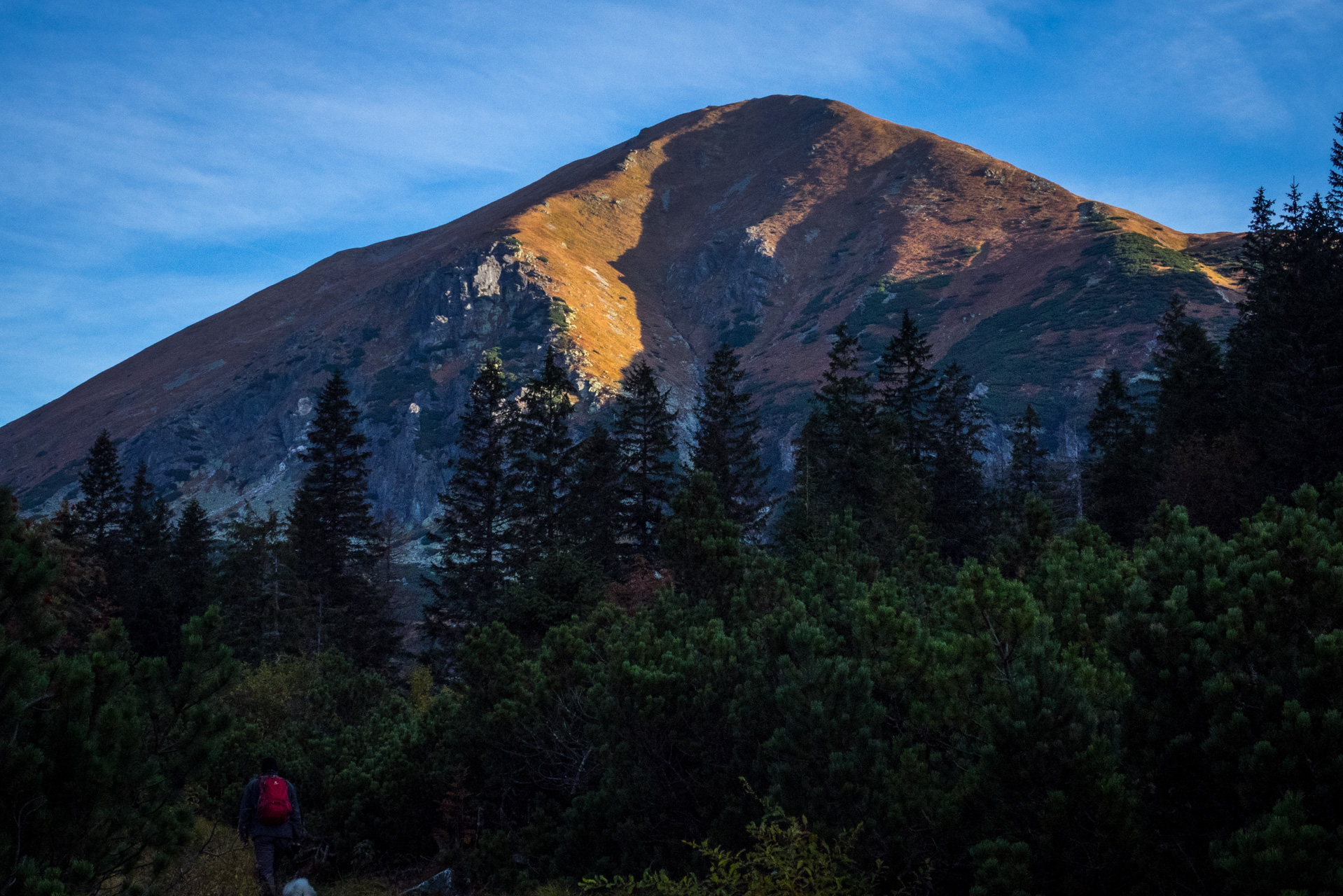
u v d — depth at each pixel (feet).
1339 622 19.98
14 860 19.56
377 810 47.09
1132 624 21.66
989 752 20.79
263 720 69.26
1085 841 19.54
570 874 35.73
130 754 21.93
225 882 33.37
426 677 130.00
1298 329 118.93
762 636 34.27
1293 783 17.53
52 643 23.81
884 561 103.60
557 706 42.68
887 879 23.30
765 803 25.98
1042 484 206.39
